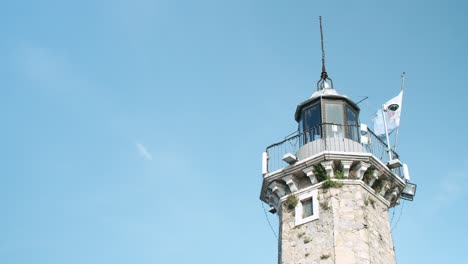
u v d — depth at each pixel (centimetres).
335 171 2442
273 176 2559
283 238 2403
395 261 2400
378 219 2427
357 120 2748
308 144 2573
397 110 2820
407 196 2678
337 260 2202
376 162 2464
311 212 2409
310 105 2734
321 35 3070
